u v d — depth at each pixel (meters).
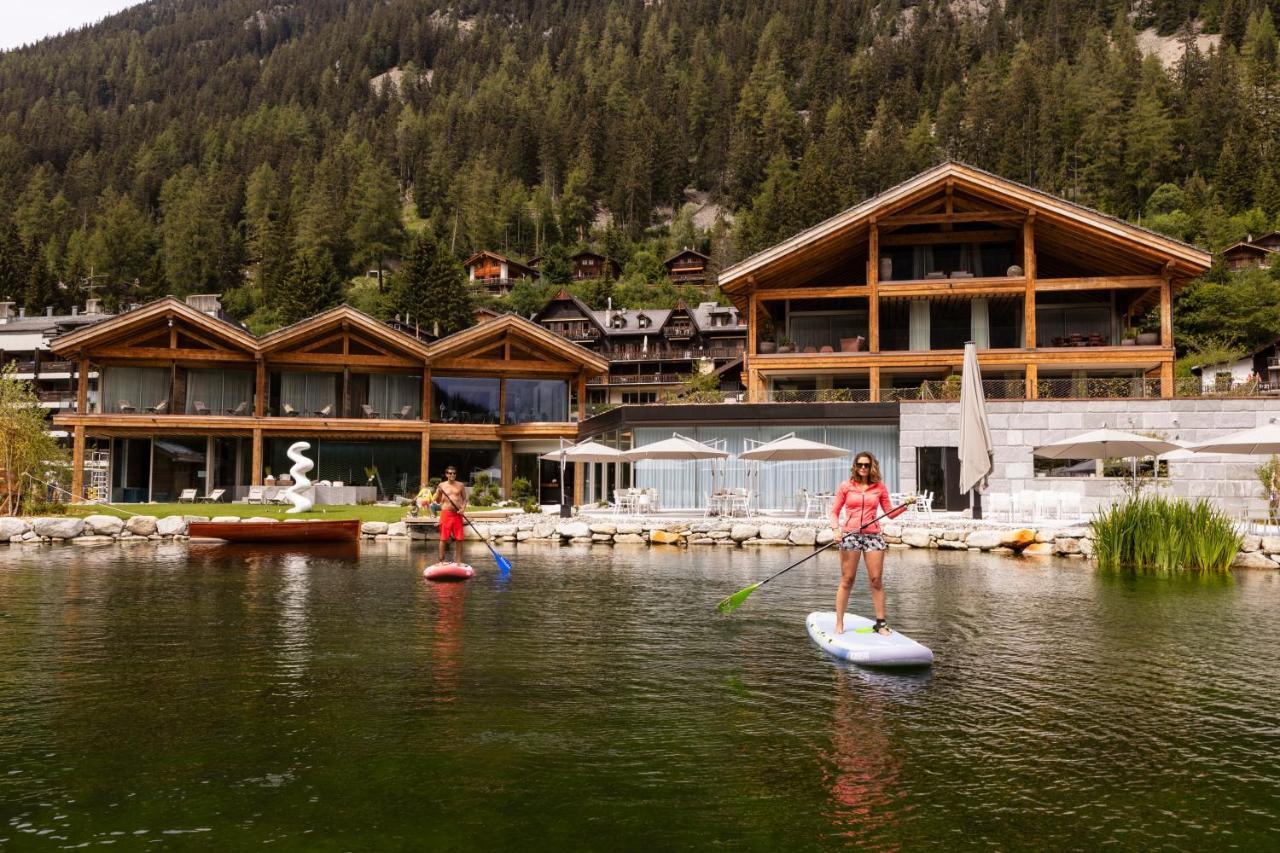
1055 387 26.95
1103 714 6.53
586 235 153.38
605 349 85.25
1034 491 24.62
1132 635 9.61
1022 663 8.26
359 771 5.32
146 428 35.97
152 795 4.93
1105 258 32.19
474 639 9.41
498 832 4.45
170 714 6.51
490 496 34.56
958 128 140.12
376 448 39.00
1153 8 196.00
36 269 102.56
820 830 4.48
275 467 38.09
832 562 17.28
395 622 10.46
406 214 161.50
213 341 37.06
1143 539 16.39
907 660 8.09
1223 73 135.38
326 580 14.65
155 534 23.86
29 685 7.37
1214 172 108.75
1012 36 182.25
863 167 121.94
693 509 28.00
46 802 4.82
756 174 156.12
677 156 167.62
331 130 184.00
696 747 5.78
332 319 37.25
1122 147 114.31
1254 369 67.06
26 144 171.00
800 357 32.47
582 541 21.94
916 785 5.11
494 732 6.09
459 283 91.06
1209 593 12.92
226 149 166.75
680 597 12.57
